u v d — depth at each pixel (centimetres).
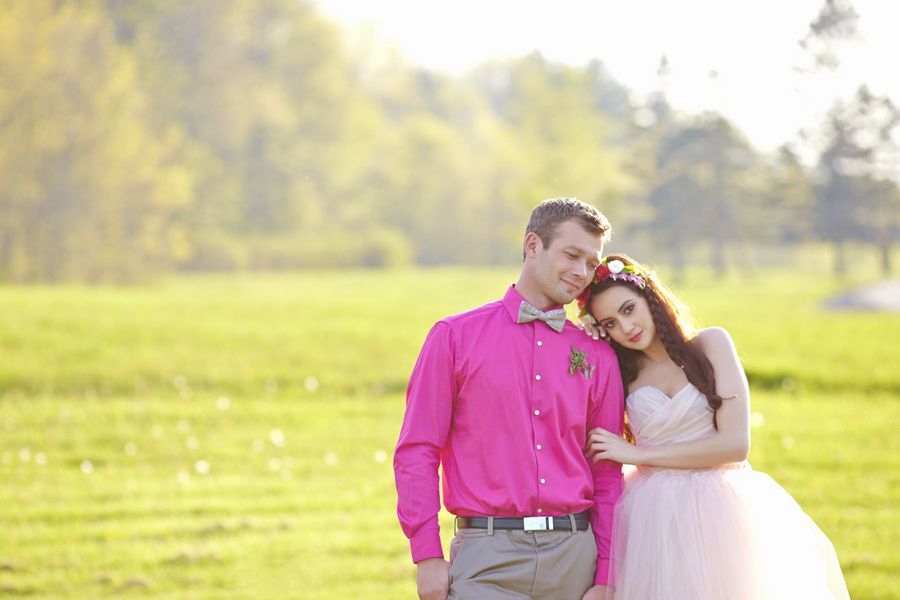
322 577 917
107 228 6172
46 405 1777
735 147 8344
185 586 896
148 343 2356
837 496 1203
